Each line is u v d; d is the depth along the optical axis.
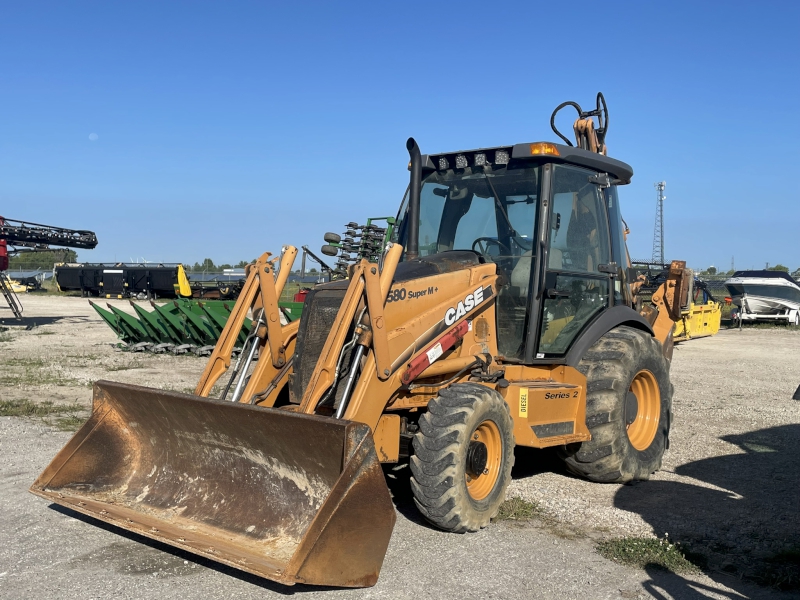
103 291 44.19
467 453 4.78
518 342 5.82
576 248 6.27
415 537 4.79
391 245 4.82
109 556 4.42
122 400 4.93
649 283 11.93
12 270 73.62
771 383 12.25
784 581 4.10
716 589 4.06
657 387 6.64
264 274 5.21
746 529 5.06
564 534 4.93
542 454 7.37
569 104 7.34
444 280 5.32
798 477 6.49
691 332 19.69
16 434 7.56
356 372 4.75
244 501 4.36
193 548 3.95
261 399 5.12
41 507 5.31
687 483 6.30
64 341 18.25
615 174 6.81
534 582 4.11
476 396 4.85
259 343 5.33
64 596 3.86
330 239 6.33
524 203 5.94
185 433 4.67
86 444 5.02
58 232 26.47
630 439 6.49
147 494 4.74
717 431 8.41
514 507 5.41
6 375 11.97
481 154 6.03
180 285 32.78
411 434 5.23
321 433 3.88
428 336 5.06
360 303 4.73
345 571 3.73
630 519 5.26
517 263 5.89
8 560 4.34
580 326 6.29
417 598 3.89
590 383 6.14
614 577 4.20
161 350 15.49
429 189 6.47
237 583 4.06
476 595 3.93
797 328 23.75
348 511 3.72
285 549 3.92
